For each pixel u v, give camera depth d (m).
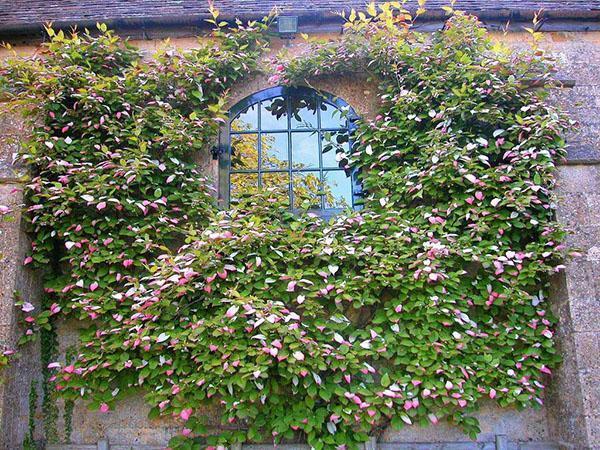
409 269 3.29
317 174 3.79
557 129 3.37
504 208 3.35
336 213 3.66
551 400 3.36
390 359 3.38
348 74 3.91
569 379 3.19
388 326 3.31
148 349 3.08
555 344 3.33
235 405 3.04
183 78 3.68
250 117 3.90
